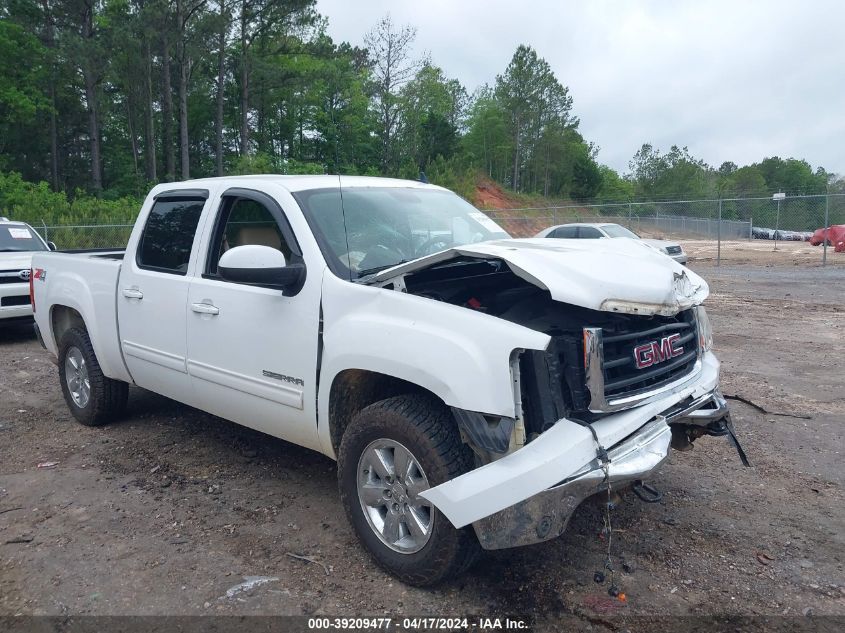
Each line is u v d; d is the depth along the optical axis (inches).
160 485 174.4
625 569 131.7
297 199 153.8
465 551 118.2
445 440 118.6
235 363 159.3
